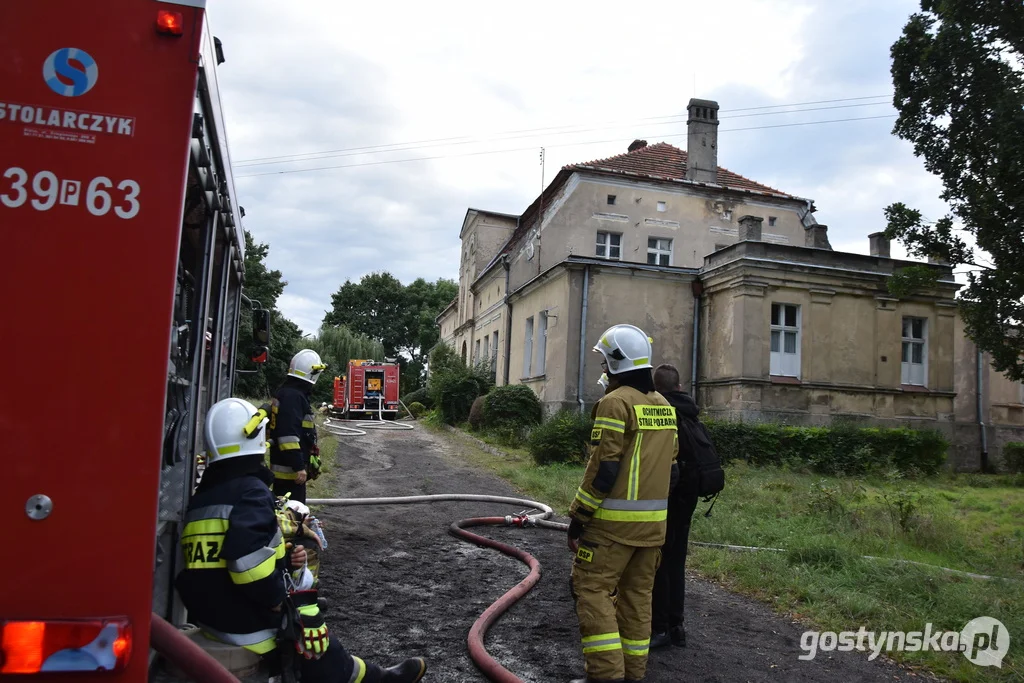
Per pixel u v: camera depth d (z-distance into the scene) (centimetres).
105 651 212
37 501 214
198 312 364
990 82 1067
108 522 216
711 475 481
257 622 273
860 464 1580
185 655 235
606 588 384
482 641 473
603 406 391
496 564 704
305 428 606
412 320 6456
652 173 2658
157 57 229
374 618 521
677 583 495
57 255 219
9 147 219
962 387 2091
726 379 1848
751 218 1909
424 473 1384
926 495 1291
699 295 1986
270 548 268
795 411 1822
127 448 219
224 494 273
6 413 214
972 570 730
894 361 1920
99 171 223
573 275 1895
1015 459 1992
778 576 653
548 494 1138
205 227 366
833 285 1872
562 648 476
